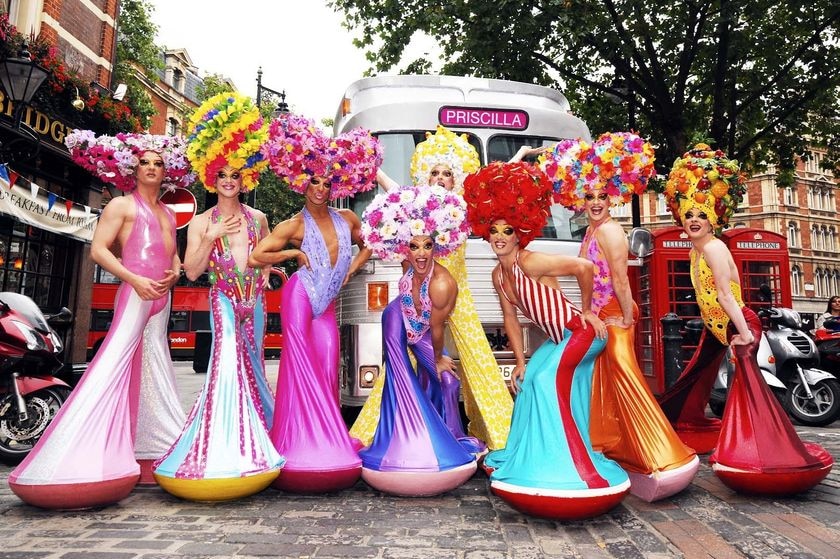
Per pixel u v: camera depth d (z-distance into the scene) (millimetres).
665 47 12156
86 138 3492
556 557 2408
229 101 3414
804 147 14055
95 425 3141
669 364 6754
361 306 4914
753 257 9406
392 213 3270
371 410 4102
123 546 2498
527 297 3080
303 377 3482
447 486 3275
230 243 3625
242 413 3295
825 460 3348
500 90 5781
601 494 2730
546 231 5379
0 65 6797
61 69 9367
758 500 3309
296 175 3469
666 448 3219
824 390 6758
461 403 6293
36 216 8617
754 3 10961
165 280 3455
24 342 4875
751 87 12328
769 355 6652
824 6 11336
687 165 3637
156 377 3818
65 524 2832
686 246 8953
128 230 3498
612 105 14242
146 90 32094
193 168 3619
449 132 4281
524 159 5297
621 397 3377
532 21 10633
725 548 2521
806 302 36938
